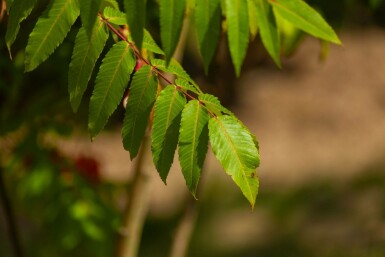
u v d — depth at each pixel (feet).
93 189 12.68
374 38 54.49
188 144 6.63
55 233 12.19
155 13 10.66
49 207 12.32
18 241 13.15
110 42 8.82
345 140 48.08
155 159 6.66
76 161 12.78
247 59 13.19
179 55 10.11
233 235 37.99
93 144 41.29
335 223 36.78
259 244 36.96
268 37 7.41
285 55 10.62
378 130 49.19
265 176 44.45
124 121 6.73
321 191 40.55
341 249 34.78
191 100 6.76
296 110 50.60
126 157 41.22
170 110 6.73
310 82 52.31
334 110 50.60
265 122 49.49
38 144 12.60
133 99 6.76
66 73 11.09
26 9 6.56
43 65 11.37
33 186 12.33
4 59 11.03
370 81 52.60
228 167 6.57
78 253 12.55
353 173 42.55
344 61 53.62
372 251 34.24
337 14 11.46
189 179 6.60
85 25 6.33
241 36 6.74
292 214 38.58
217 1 6.48
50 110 12.68
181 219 13.83
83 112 12.98
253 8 7.40
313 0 11.34
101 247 12.16
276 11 7.76
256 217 39.14
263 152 47.14
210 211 39.75
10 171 12.66
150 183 11.25
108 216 12.37
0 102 12.14
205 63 6.50
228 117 6.70
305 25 7.49
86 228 12.19
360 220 36.47
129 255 11.51
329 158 46.09
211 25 6.47
